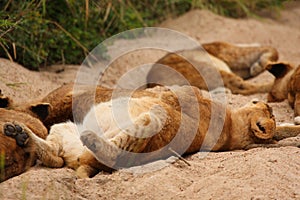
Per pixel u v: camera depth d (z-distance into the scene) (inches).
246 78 733.9
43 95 533.0
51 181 357.4
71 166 398.0
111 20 690.2
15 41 581.0
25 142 380.8
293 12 954.1
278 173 370.0
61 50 633.0
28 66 601.6
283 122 515.8
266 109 455.8
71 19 645.9
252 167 376.5
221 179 365.7
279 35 848.3
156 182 367.6
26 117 420.2
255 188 355.3
